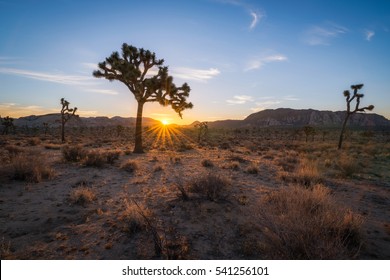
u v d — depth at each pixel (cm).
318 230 361
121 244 428
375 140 4809
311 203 520
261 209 480
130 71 1742
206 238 454
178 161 1477
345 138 5731
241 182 927
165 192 762
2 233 464
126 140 4062
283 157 1781
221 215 554
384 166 1467
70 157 1304
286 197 562
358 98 2525
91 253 399
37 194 712
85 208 605
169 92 1847
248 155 2033
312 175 971
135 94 1920
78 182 844
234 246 428
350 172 1175
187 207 598
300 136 6912
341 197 785
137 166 1170
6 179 833
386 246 447
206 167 1284
